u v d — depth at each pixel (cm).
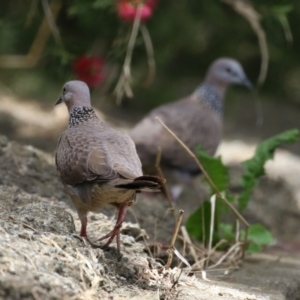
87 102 859
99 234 836
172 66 2222
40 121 1825
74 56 1329
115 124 1942
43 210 750
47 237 682
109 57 1462
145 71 1978
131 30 1354
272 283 850
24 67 1892
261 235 999
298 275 899
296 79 2373
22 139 1662
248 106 2388
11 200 853
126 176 688
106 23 1487
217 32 2142
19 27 1609
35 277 603
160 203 1165
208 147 1367
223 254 970
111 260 722
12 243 651
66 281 614
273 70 2303
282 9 1419
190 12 1884
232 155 1788
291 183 1614
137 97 2114
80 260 664
